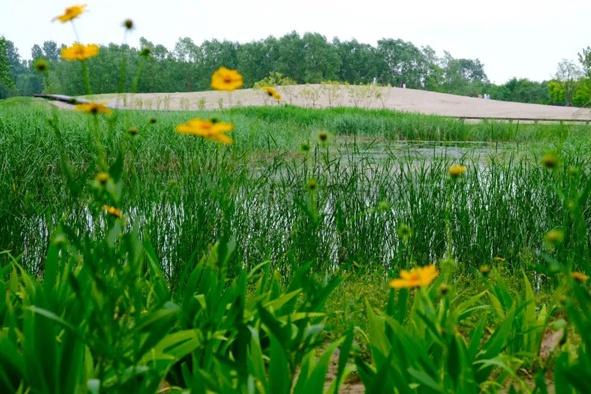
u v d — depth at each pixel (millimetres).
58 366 1750
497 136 11070
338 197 4191
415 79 82438
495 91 76812
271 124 13805
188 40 71750
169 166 4812
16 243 3953
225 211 3285
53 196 4148
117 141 4980
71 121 8578
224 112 14531
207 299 2090
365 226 4109
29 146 5125
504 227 4117
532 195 4211
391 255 4129
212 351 1969
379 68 81188
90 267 1487
